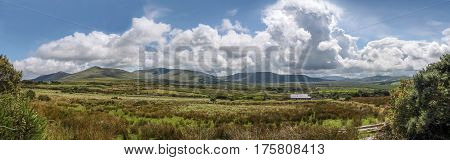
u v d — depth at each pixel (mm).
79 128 14984
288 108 38688
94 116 21609
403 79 15391
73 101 43656
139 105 42812
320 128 13945
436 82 13375
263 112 31766
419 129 13016
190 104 45719
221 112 32344
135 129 16922
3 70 21031
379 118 21594
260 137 13133
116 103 44969
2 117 9516
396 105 14609
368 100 49094
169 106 41562
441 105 12969
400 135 13961
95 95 67312
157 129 16000
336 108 33969
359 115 26797
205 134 14570
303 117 26828
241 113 30672
